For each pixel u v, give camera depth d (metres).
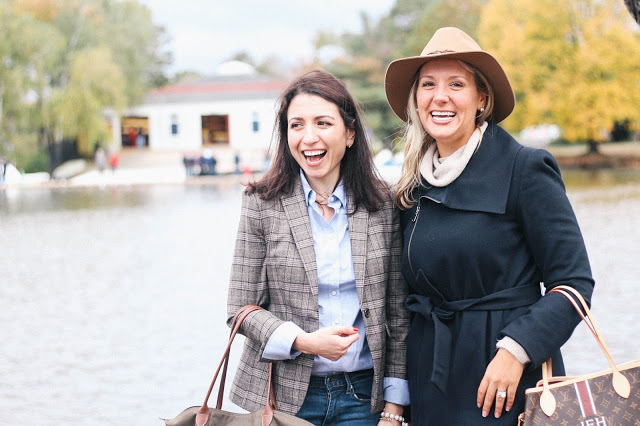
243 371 2.62
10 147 44.78
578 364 6.38
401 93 2.70
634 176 33.00
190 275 12.10
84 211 26.27
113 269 13.13
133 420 5.54
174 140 59.12
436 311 2.50
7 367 7.04
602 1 35.41
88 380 6.55
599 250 13.12
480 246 2.41
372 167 2.65
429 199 2.52
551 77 36.06
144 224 21.08
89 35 52.84
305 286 2.53
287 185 2.61
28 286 11.70
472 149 2.48
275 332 2.44
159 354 7.31
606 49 35.09
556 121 36.53
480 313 2.42
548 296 2.31
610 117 35.47
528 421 2.21
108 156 54.19
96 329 8.51
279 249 2.55
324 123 2.52
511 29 36.59
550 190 2.38
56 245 17.09
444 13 49.69
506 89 2.51
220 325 8.43
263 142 58.38
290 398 2.54
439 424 2.46
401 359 2.62
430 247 2.48
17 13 49.41
